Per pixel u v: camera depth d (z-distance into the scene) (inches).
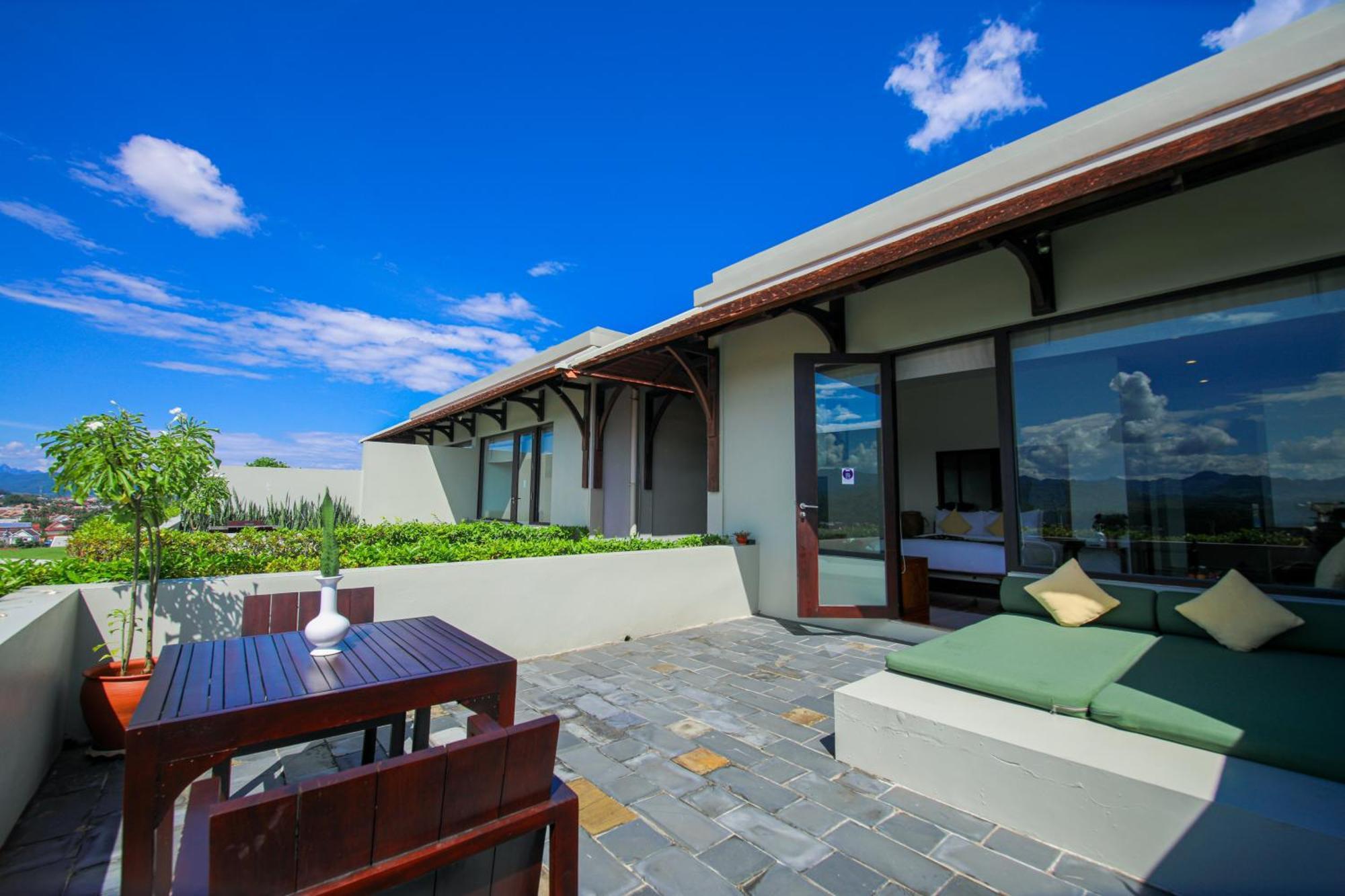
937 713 107.2
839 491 227.6
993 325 191.3
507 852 50.9
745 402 267.0
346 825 41.2
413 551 180.7
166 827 70.2
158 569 125.7
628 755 121.0
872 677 127.9
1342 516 138.6
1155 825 81.6
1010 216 133.6
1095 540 173.3
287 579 145.9
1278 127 100.4
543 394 397.7
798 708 146.6
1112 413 171.6
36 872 82.4
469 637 103.9
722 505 274.1
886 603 217.5
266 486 450.3
